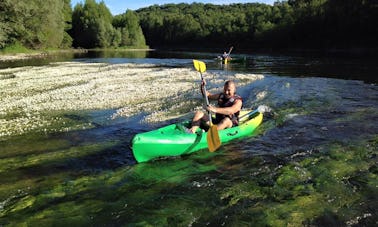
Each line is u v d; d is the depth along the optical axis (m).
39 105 13.64
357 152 7.71
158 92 15.88
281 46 67.94
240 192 6.10
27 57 46.09
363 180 6.33
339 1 56.88
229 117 8.73
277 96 14.40
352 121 10.27
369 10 50.19
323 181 6.36
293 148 8.16
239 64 32.59
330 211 5.38
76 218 5.44
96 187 6.50
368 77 20.53
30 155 8.22
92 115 11.96
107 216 5.49
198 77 21.44
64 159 7.89
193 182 6.58
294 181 6.43
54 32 60.75
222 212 5.48
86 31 84.44
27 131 10.23
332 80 19.33
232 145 8.48
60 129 10.37
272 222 5.15
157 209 5.65
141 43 94.88
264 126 9.95
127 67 29.67
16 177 6.99
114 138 9.43
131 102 13.85
